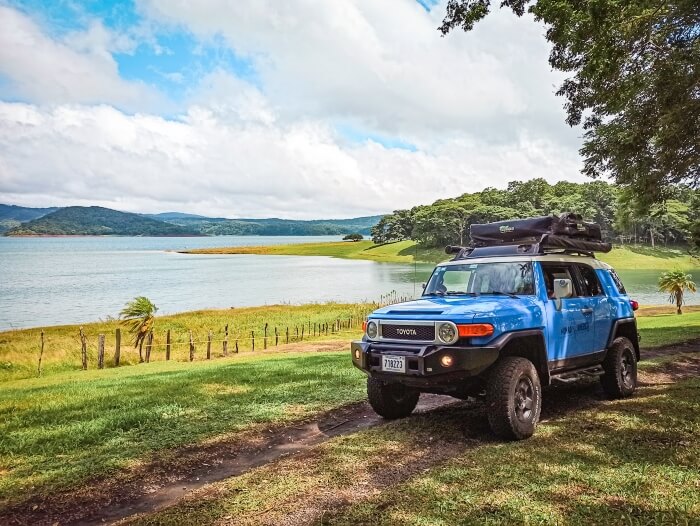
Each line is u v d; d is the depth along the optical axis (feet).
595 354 22.76
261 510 12.63
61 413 23.88
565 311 21.30
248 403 24.93
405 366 18.11
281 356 59.62
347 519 11.79
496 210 521.24
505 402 17.35
